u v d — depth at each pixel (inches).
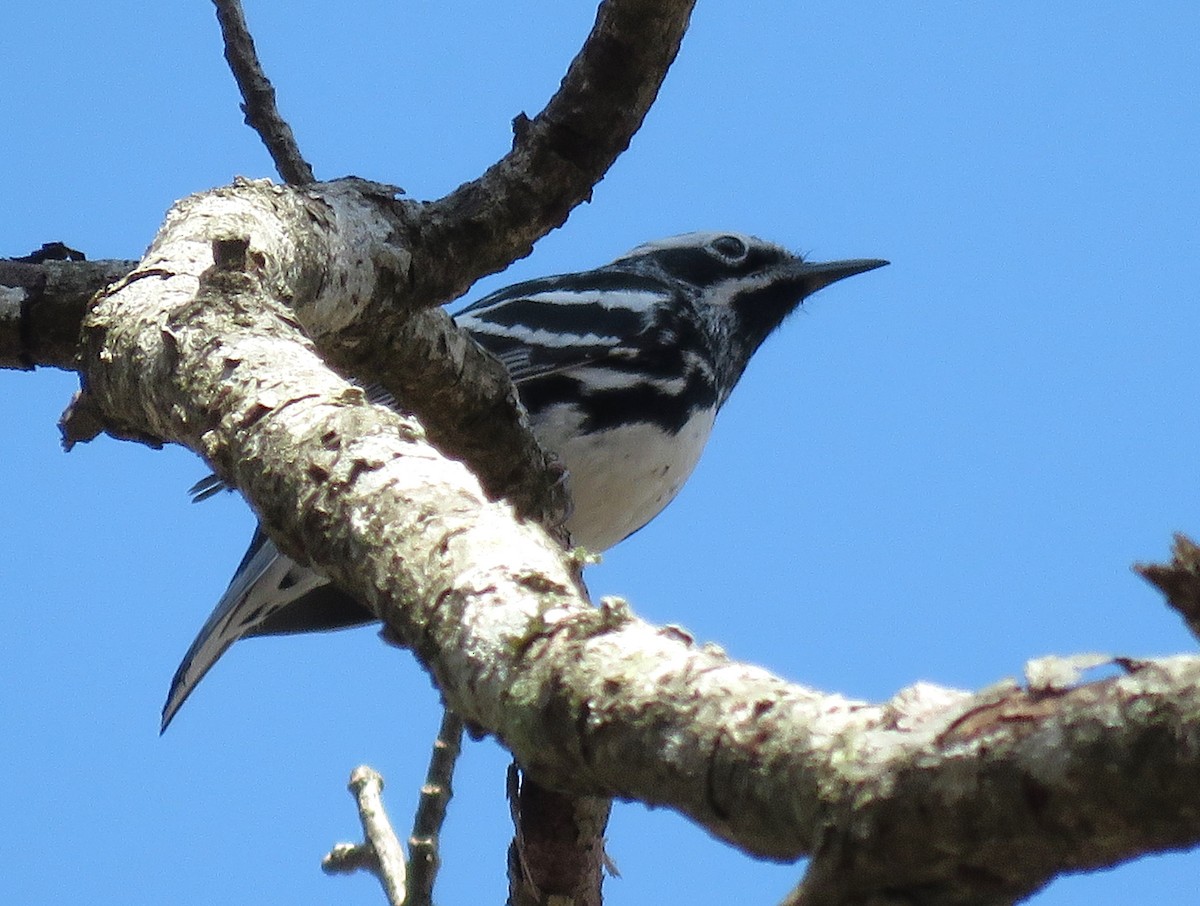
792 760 156.6
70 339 415.5
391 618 206.1
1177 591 165.0
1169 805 137.5
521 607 189.9
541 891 371.9
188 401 261.6
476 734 197.0
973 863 147.0
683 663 172.1
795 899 152.4
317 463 227.6
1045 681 146.3
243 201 358.9
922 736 149.1
